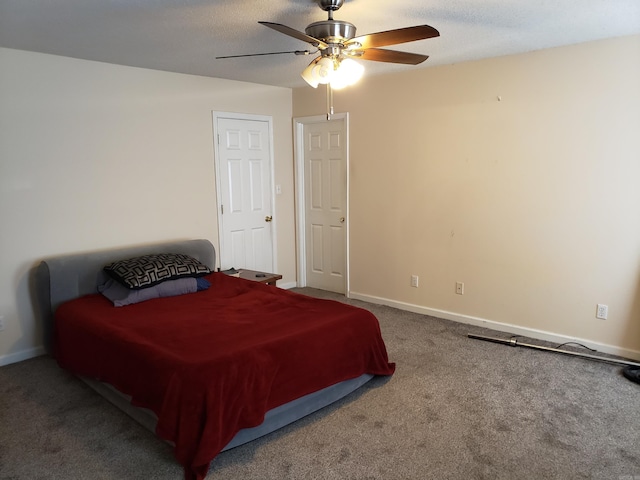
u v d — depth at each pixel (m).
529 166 3.71
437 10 2.66
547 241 3.70
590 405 2.74
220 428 2.17
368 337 3.00
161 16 2.69
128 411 2.68
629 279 3.36
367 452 2.34
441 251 4.33
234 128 4.86
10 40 3.18
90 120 3.84
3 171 3.43
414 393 2.93
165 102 4.29
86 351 2.93
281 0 2.46
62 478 2.18
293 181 5.51
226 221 4.89
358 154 4.84
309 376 2.60
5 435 2.54
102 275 3.73
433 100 4.19
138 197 4.18
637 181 3.25
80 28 2.91
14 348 3.58
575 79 3.43
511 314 3.96
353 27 2.41
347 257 5.11
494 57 3.78
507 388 2.97
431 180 4.30
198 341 2.56
